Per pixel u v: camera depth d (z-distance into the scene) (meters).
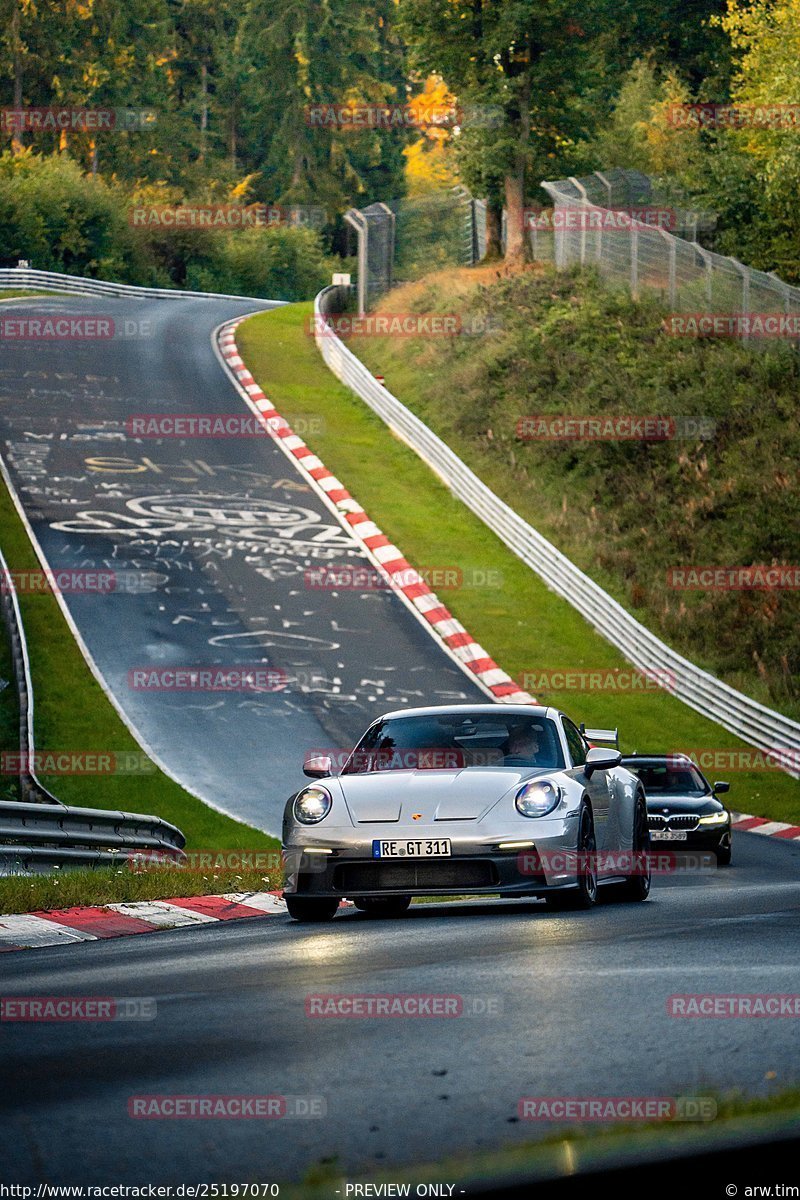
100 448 147.50
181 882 43.44
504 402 166.62
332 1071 15.56
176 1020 19.19
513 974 22.39
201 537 123.44
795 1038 16.97
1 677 92.62
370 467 151.88
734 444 144.75
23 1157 12.30
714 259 169.38
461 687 100.25
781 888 43.41
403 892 34.28
